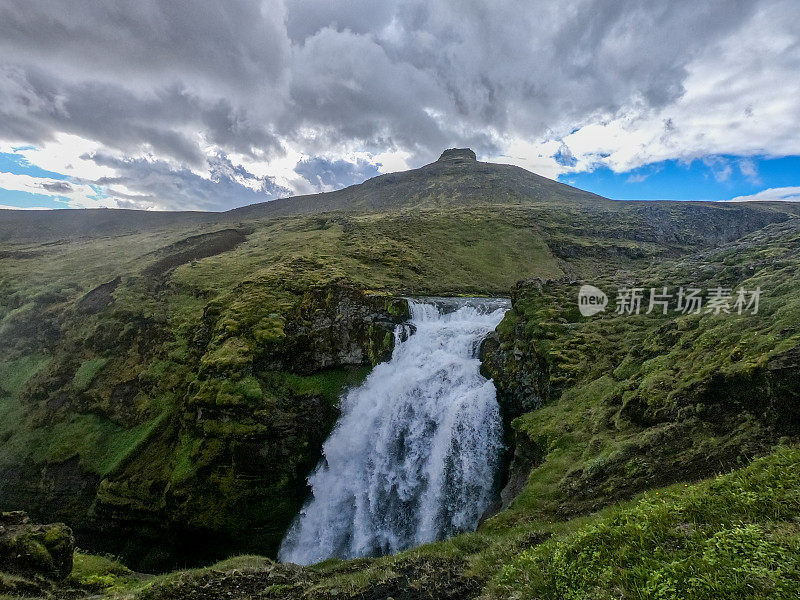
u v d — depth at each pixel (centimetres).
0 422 3681
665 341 2081
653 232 11269
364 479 2981
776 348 1329
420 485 2764
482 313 4316
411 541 2561
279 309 3944
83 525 2861
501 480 2466
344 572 1380
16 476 3184
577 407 2064
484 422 2694
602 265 9025
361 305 4119
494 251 9175
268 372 3441
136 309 4766
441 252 8556
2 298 5747
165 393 3581
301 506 2952
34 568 1277
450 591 965
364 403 3362
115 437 3353
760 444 1133
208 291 5056
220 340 3625
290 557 2727
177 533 2738
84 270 7000
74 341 4447
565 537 888
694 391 1481
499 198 18688
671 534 652
